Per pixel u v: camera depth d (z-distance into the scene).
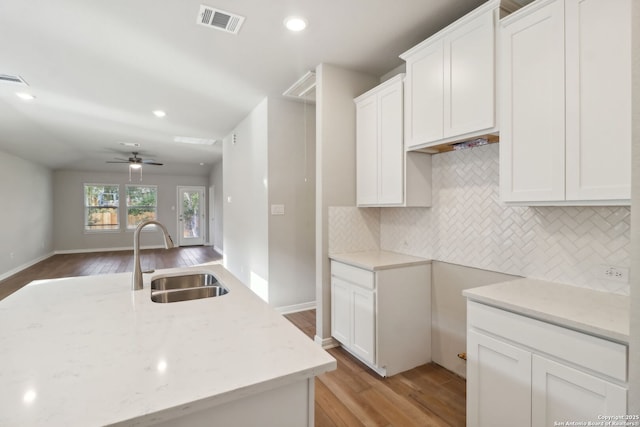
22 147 5.86
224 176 6.17
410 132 2.36
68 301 1.50
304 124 4.09
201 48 2.63
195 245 10.48
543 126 1.54
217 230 9.23
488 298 1.53
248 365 0.89
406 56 2.36
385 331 2.38
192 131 5.47
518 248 1.99
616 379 1.13
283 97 3.82
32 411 0.69
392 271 2.40
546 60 1.53
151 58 2.79
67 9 2.10
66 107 4.07
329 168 2.92
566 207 1.75
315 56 2.78
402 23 2.30
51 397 0.74
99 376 0.83
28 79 3.21
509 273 2.04
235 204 5.35
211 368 0.87
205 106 4.14
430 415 1.96
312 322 3.62
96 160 8.10
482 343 1.58
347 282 2.66
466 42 1.92
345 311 2.69
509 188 1.70
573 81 1.43
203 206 10.60
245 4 2.07
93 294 1.63
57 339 1.07
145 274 2.09
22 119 4.52
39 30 2.34
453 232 2.42
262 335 1.10
